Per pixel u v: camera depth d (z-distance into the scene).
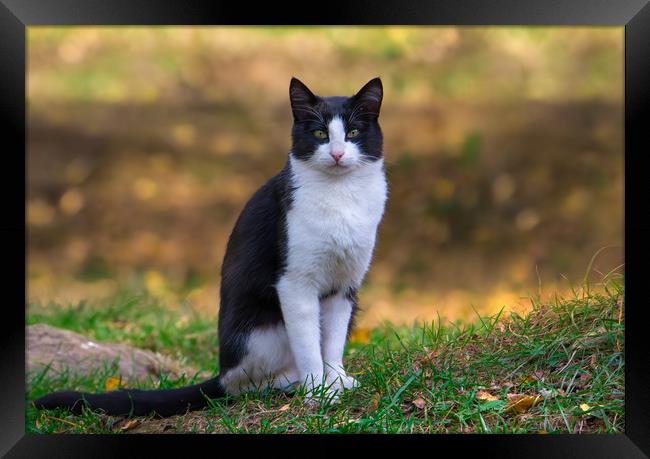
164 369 8.13
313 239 5.95
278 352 6.36
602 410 5.46
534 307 6.76
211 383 6.45
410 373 6.08
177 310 9.88
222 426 5.92
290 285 6.05
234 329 6.33
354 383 6.17
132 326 9.48
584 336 6.13
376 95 6.18
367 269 6.40
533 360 6.16
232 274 6.38
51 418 6.41
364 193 6.12
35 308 9.86
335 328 6.38
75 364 7.92
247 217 6.39
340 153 5.92
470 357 6.34
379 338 7.89
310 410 5.90
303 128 6.12
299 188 6.04
